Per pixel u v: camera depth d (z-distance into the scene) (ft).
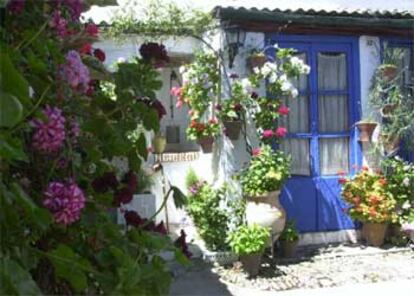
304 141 24.95
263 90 23.85
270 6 26.99
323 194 25.07
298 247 24.43
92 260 6.41
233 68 23.41
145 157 7.86
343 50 25.44
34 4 6.65
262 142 23.26
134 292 5.96
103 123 7.27
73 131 6.69
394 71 25.35
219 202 23.12
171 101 29.09
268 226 21.88
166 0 23.50
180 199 7.97
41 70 6.18
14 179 6.04
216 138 24.00
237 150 23.40
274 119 23.58
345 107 25.59
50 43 6.52
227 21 22.91
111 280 6.03
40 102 6.05
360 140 25.50
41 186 6.23
